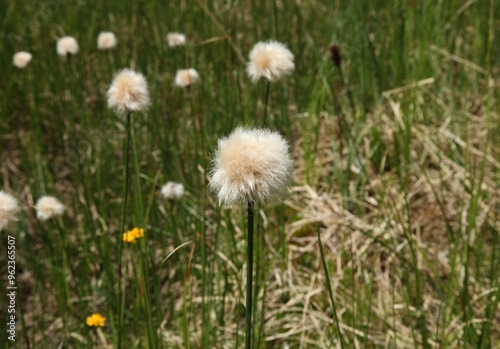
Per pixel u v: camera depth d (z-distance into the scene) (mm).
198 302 1483
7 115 1803
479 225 1535
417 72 1745
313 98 1712
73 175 1618
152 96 1729
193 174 1639
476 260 1436
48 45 1962
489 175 1618
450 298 1379
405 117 1664
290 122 1740
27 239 1586
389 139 1682
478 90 1809
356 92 1800
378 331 1417
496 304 1327
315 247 1549
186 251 1519
